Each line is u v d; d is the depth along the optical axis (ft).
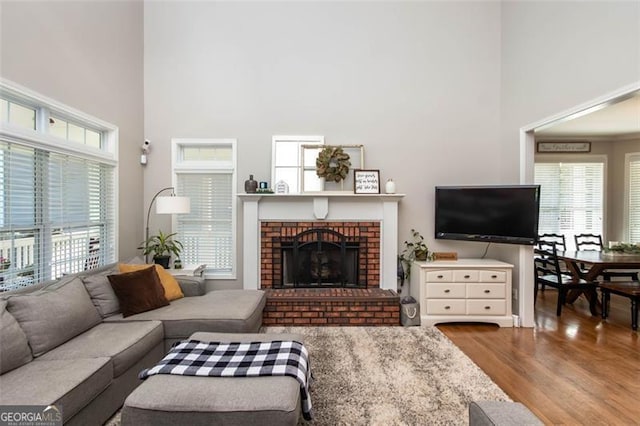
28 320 6.53
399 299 12.48
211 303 10.11
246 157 14.06
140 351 7.43
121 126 12.34
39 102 8.64
